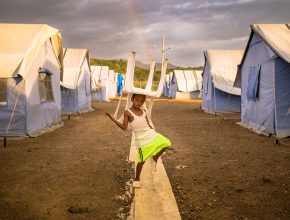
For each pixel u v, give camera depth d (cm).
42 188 563
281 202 490
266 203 487
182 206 482
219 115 1978
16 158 788
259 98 1270
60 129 1337
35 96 1208
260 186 567
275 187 561
